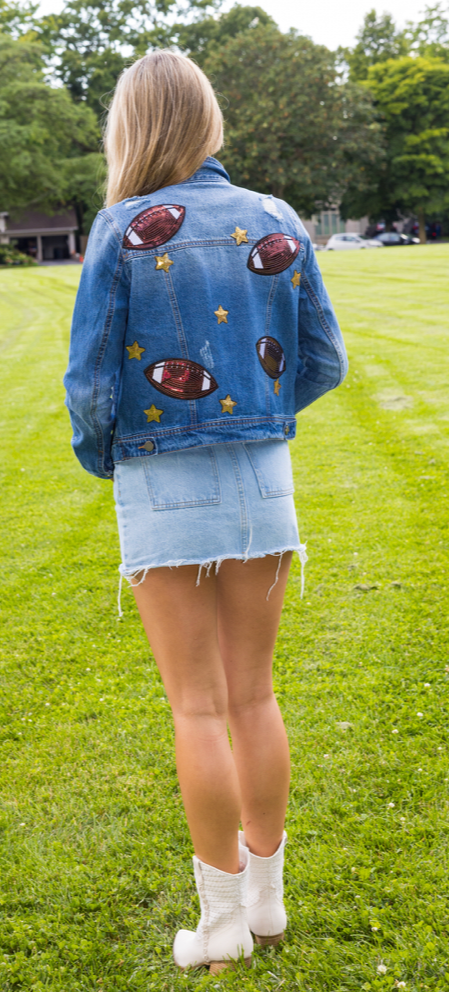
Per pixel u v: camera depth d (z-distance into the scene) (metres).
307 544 3.98
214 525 1.37
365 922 1.62
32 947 1.65
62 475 5.74
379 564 3.64
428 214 47.84
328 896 1.71
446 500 4.48
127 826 1.99
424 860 1.78
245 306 1.40
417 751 2.20
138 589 1.44
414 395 7.38
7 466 6.02
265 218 1.45
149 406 1.36
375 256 24.98
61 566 3.97
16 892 1.80
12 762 2.31
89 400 1.34
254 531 1.40
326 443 6.06
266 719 1.55
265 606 1.48
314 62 39.12
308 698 2.53
